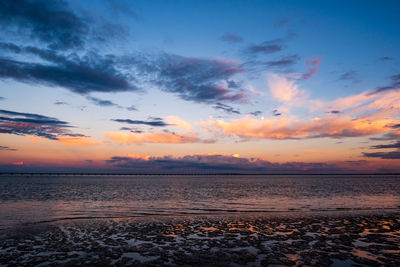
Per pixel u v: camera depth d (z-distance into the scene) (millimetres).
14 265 8727
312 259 9109
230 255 9695
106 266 8578
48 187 63750
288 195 42531
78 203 30000
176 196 40594
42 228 15359
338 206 27906
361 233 13453
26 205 27594
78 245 11383
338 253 9820
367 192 49156
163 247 10938
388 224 16078
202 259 9242
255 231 14188
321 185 81000
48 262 9008
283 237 12648
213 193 47281
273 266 8492
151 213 22531
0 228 15406
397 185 80625
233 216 20016
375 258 9188
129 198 36719
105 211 23656
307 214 20766
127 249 10633
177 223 16922
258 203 30984
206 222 17219
